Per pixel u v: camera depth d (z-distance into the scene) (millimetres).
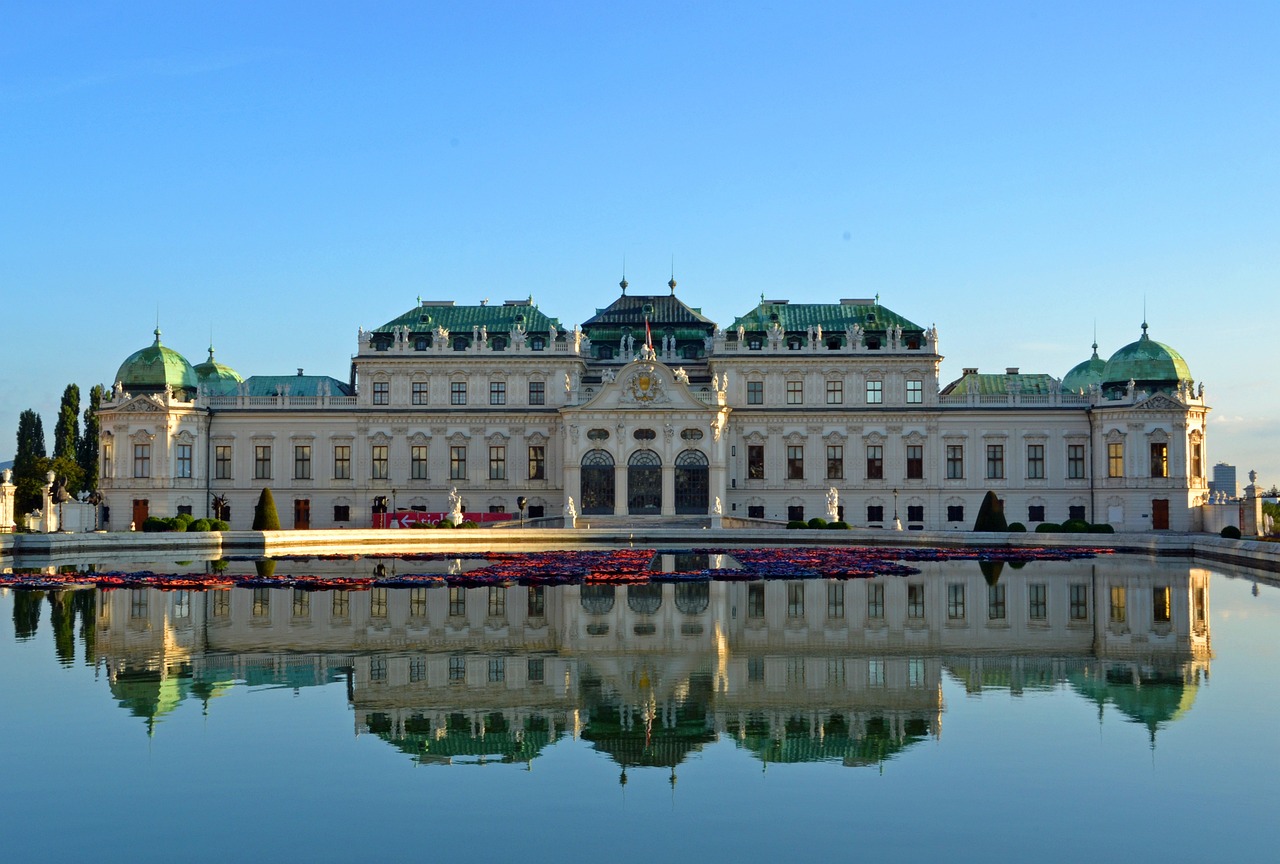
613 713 39875
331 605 66875
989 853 27609
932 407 155500
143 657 49500
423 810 30453
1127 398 151500
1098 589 74812
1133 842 28203
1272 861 27109
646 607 65812
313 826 29344
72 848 27969
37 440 189750
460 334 160625
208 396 158875
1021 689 43375
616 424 150750
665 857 27438
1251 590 74188
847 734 37156
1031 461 155625
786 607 65688
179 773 33250
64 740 36438
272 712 39938
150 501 153125
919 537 121938
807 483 156375
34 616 61844
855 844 28156
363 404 158125
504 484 157125
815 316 162375
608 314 172375
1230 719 38750
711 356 157500
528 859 27312
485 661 48688
